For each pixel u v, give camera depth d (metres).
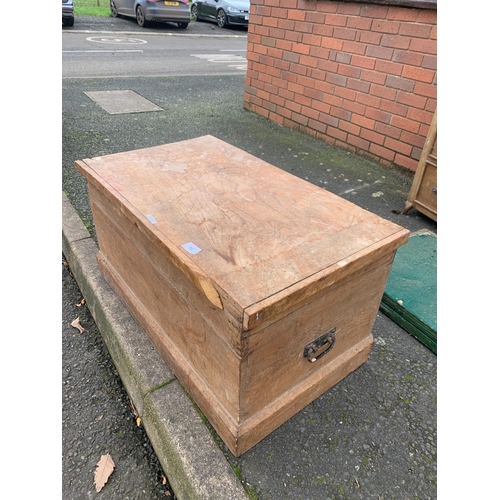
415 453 1.57
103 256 2.22
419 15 3.30
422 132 3.60
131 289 1.98
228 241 1.37
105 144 4.11
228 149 2.15
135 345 1.88
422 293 2.22
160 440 1.58
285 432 1.61
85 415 1.81
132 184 1.73
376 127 4.00
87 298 2.37
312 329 1.43
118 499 1.52
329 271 1.25
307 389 1.62
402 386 1.84
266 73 5.07
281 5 4.50
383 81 3.78
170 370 1.78
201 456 1.46
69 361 2.07
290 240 1.39
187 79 7.06
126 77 6.83
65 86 5.96
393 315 2.21
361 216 1.57
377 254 1.39
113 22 12.92
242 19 13.76
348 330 1.65
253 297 1.12
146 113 5.16
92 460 1.64
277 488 1.43
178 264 1.29
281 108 5.06
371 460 1.54
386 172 3.95
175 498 1.52
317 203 1.65
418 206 3.08
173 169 1.89
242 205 1.60
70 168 3.54
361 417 1.69
